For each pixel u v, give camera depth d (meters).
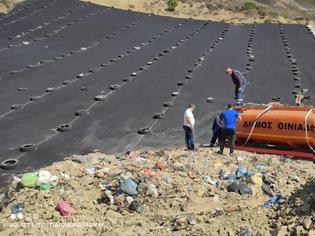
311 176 10.06
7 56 23.67
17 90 18.47
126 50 25.84
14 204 8.56
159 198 8.87
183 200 8.80
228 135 11.81
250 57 24.28
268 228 7.37
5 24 30.52
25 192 8.91
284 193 9.14
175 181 9.52
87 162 10.99
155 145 13.59
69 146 13.43
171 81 20.09
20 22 31.22
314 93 18.91
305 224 6.76
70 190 9.12
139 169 10.23
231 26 33.88
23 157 12.60
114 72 21.39
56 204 8.56
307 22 38.88
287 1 66.25
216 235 7.42
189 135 12.64
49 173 9.54
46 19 32.38
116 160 11.26
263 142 12.37
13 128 14.64
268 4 61.56
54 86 19.09
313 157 11.65
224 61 23.69
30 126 14.84
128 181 9.05
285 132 11.87
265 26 34.06
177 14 39.81
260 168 10.45
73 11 34.94
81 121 15.38
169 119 15.72
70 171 10.20
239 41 28.72
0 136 13.97
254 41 28.78
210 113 16.34
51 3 36.56
